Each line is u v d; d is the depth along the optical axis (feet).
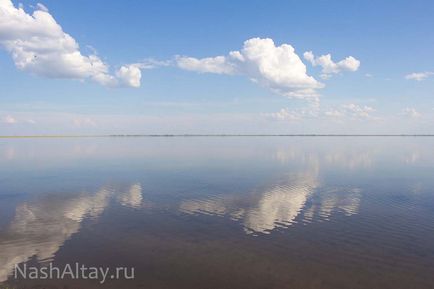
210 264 65.05
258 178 170.30
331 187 144.87
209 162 252.83
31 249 72.02
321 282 58.49
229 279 59.31
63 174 184.24
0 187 143.84
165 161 260.42
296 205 111.86
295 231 84.53
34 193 130.82
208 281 58.44
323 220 94.07
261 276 60.39
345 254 70.13
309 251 71.56
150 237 80.02
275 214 100.78
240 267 63.98
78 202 115.65
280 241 77.46
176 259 67.31
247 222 92.22
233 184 151.64
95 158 289.94
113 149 435.12
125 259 67.15
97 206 110.32
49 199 120.16
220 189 139.33
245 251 71.56
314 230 85.25
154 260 66.85
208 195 127.44
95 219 95.14
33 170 201.67
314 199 120.78
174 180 162.91
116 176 176.35
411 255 69.56
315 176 178.19
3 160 266.57
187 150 412.16
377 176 178.60
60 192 132.87
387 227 87.51
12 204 112.47
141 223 91.35
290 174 185.78
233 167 219.20
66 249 72.23
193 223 91.45
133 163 244.22
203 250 72.02
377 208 107.34
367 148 482.28
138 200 119.03
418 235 81.30
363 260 67.15
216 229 86.12
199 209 106.52
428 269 63.36
